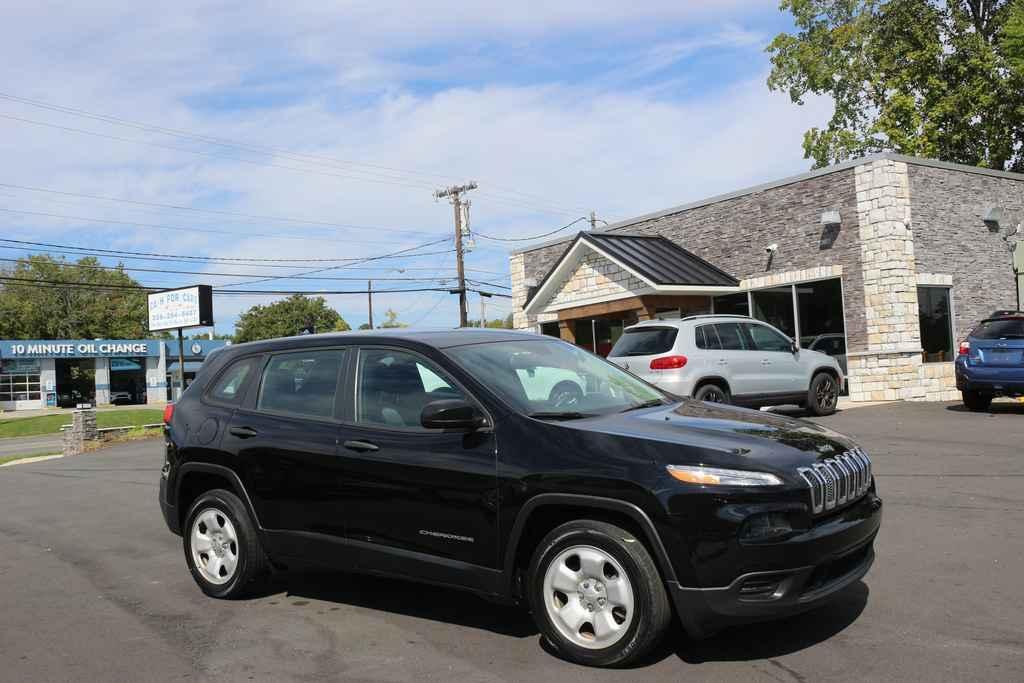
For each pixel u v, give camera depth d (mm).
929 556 5828
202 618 5391
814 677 3916
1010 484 8062
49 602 5953
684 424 4516
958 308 19188
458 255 42906
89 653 4793
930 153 31188
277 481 5418
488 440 4602
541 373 5160
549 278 22562
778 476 3994
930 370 18359
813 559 3965
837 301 19250
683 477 4012
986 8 32281
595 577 4199
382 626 5047
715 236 22000
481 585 4566
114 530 8703
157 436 23141
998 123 31234
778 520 3945
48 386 63094
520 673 4176
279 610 5484
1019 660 3979
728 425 4559
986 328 14344
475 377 4844
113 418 44031
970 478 8469
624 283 20750
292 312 85375
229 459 5676
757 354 13977
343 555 5125
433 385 4969
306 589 5977
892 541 6281
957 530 6484
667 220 23359
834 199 19172
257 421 5645
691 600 3959
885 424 13430
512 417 4605
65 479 13945
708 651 4332
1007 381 13805
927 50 31547
